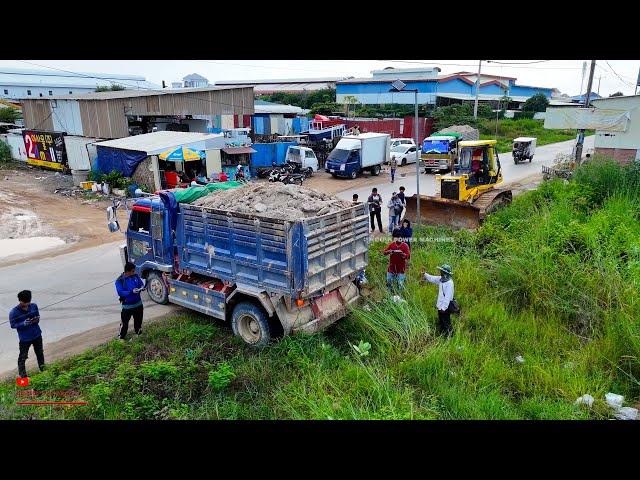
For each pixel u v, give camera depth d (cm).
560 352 785
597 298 859
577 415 616
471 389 683
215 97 3069
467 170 1575
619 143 1917
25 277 1230
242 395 685
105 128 2741
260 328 825
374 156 2806
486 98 5762
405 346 808
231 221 834
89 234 1623
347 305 901
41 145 2852
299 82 7812
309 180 2708
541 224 1165
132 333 895
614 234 1059
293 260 770
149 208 985
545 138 4762
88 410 643
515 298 952
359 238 921
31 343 743
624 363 728
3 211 1900
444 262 1127
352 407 618
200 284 938
